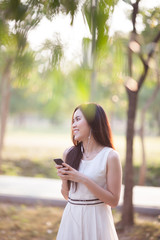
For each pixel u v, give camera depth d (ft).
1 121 39.50
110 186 6.77
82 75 2.96
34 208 19.84
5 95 40.04
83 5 3.52
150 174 36.01
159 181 33.53
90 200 6.86
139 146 65.98
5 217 17.12
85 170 7.02
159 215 18.49
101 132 7.03
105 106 37.14
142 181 31.81
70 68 3.04
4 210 18.31
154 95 32.35
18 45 3.55
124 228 15.20
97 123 6.99
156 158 46.32
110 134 7.20
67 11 3.60
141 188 25.71
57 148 56.24
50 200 20.58
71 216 6.97
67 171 6.56
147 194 23.06
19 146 56.95
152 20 9.55
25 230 15.23
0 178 28.78
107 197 6.64
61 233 7.13
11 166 37.29
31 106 75.92
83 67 3.01
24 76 3.26
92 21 3.39
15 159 41.57
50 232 15.15
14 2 3.92
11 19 3.93
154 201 20.56
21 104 76.07
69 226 6.97
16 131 124.16
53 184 26.07
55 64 3.06
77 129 7.06
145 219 17.76
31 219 17.13
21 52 3.39
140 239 13.78
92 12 3.43
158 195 22.68
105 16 3.44
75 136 7.10
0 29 3.88
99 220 6.83
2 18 3.94
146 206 19.07
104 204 7.02
